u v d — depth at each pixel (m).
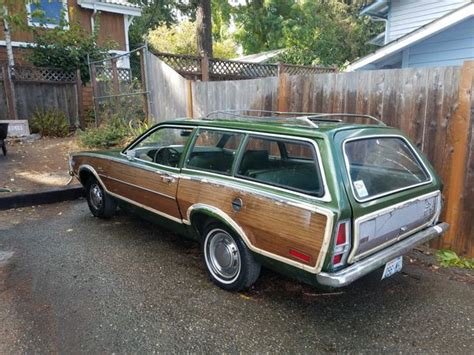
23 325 2.79
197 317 2.92
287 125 3.11
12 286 3.37
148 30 22.91
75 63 12.70
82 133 10.26
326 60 22.36
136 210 4.38
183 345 2.59
